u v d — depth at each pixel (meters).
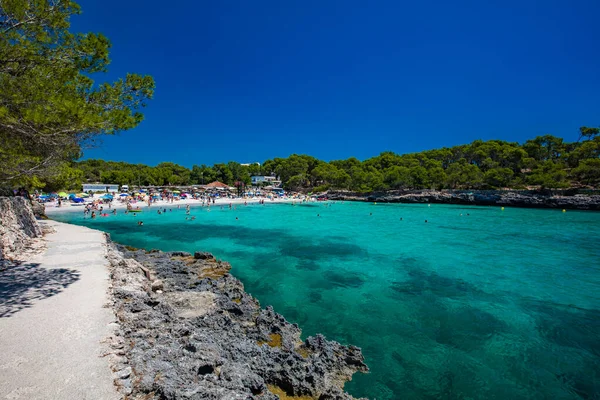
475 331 9.38
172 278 12.38
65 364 4.54
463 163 90.50
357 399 5.89
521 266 16.89
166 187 92.81
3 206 11.89
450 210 54.59
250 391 4.93
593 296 12.41
